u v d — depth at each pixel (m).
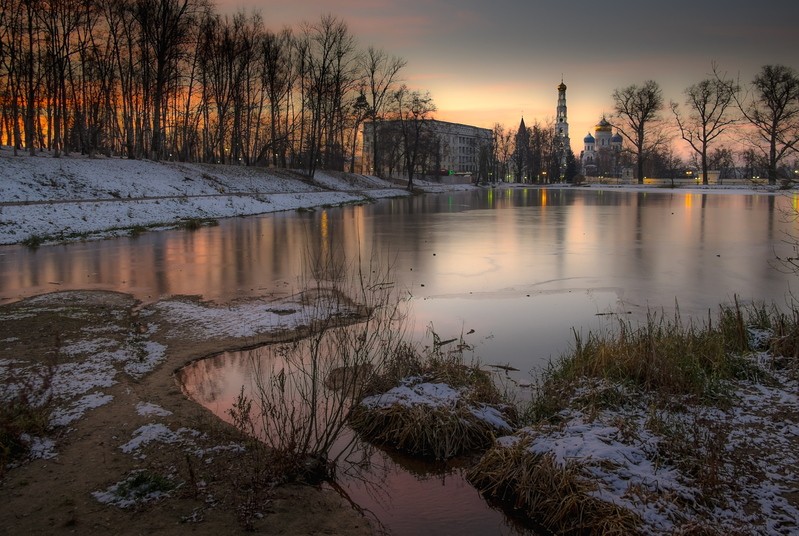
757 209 41.59
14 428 5.47
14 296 12.87
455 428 5.98
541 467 5.02
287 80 63.12
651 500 4.51
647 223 31.19
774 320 9.32
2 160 30.66
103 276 15.38
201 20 50.66
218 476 5.03
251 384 7.45
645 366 7.22
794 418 6.10
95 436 5.76
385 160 103.88
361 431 6.31
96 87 49.72
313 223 32.00
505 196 71.62
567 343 9.46
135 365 7.96
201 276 15.31
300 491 4.97
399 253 19.72
